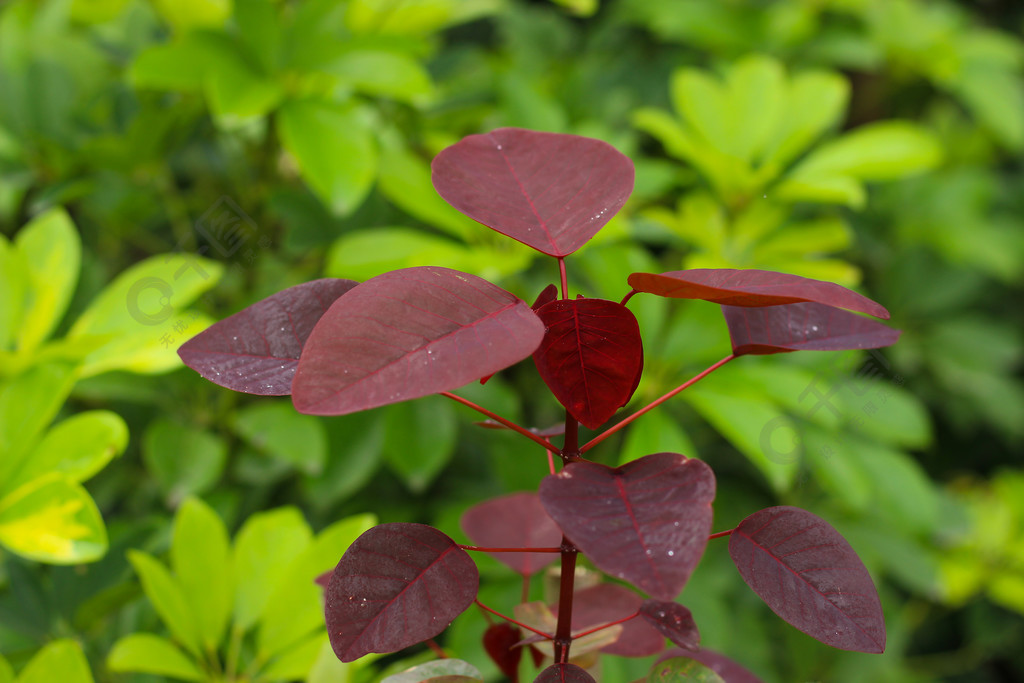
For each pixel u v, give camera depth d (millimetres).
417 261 1030
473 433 1327
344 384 692
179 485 1055
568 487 715
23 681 856
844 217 1660
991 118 1800
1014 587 1728
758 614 1471
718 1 1686
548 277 1256
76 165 1213
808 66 1669
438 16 1272
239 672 943
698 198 1237
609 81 1657
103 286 1271
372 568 755
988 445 2398
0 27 1339
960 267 1863
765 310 818
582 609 867
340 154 1060
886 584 1892
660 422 1089
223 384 770
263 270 1271
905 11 1825
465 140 784
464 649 1020
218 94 1024
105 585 979
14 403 949
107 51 1379
